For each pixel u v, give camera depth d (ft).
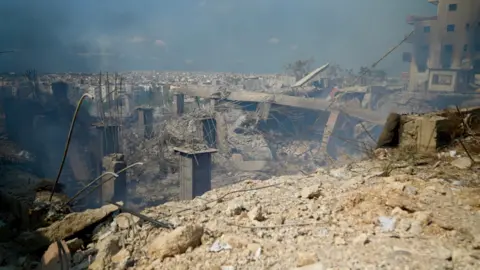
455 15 136.46
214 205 22.61
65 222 20.39
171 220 20.24
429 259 14.11
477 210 18.70
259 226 18.75
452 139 31.78
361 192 21.90
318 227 18.25
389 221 18.07
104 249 17.53
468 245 15.31
